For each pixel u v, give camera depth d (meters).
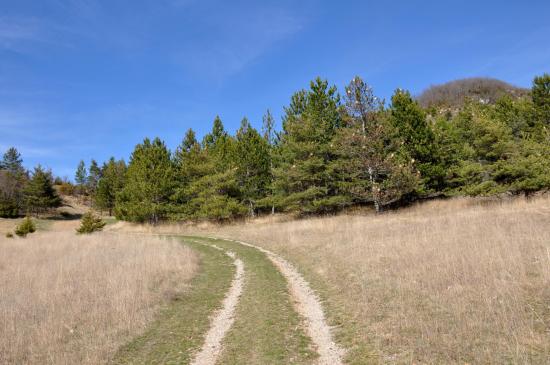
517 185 24.19
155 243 23.23
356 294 10.69
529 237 12.93
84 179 94.31
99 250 21.19
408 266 11.77
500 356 6.12
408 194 30.23
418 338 7.25
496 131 25.80
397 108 29.64
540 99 36.38
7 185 64.38
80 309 10.62
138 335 8.92
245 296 11.95
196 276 15.31
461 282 9.64
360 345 7.57
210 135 48.81
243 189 37.38
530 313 7.47
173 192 41.12
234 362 7.38
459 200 28.08
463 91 110.50
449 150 30.03
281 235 22.78
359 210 31.23
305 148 30.75
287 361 7.22
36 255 21.22
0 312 10.51
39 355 7.96
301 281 13.41
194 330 9.23
